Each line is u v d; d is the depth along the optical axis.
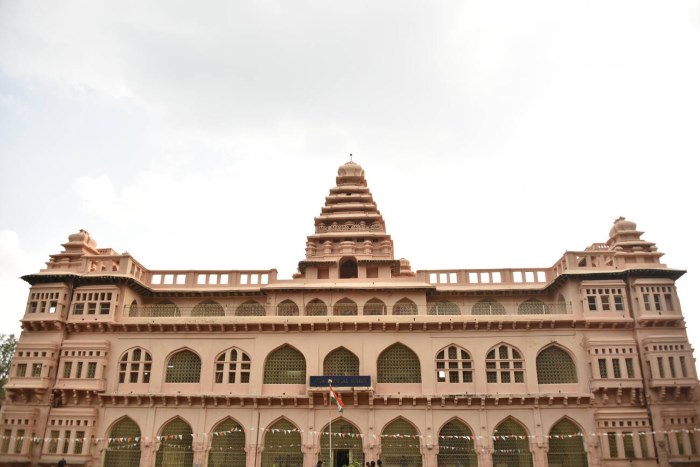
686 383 32.81
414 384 34.44
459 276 40.72
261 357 35.28
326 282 40.22
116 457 34.06
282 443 33.78
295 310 39.12
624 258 37.31
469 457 33.06
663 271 35.59
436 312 38.41
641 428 32.69
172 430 34.34
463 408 33.75
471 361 34.88
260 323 35.66
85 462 33.25
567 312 36.28
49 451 33.88
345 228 47.41
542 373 34.88
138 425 34.44
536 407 33.50
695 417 32.72
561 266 38.47
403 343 35.38
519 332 35.41
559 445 33.19
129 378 35.47
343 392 33.41
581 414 33.44
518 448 33.22
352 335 35.62
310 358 35.09
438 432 33.34
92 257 38.84
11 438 33.84
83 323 36.38
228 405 34.31
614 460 32.06
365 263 41.91
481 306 39.88
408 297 39.28
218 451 33.81
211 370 35.25
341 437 33.50
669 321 34.75
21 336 36.56
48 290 37.19
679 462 31.61
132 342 36.28
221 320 35.88
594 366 33.84
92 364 35.84
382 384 34.44
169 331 36.38
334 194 51.66
